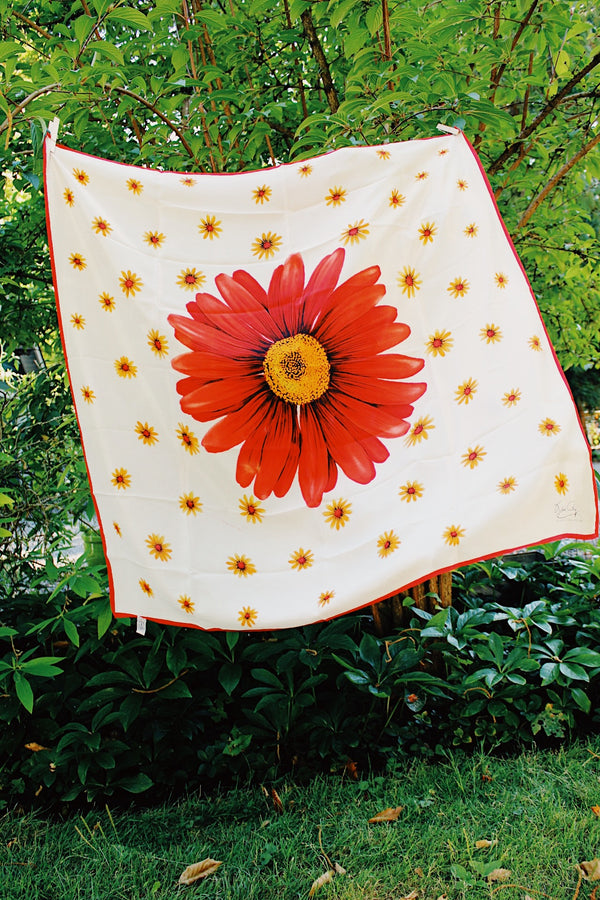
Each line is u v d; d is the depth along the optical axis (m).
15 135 2.12
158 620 1.56
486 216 1.59
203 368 1.56
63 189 1.50
